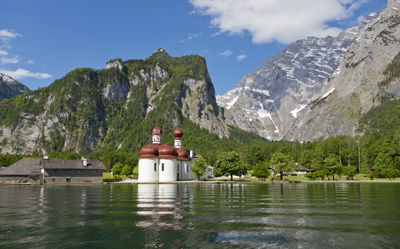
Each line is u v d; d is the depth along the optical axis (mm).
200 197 51250
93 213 33031
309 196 53125
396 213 32938
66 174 130625
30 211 35000
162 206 38625
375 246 20719
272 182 120062
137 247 20531
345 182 119938
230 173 127938
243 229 25203
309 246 20766
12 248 20453
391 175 132750
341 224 27094
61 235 23484
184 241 21812
